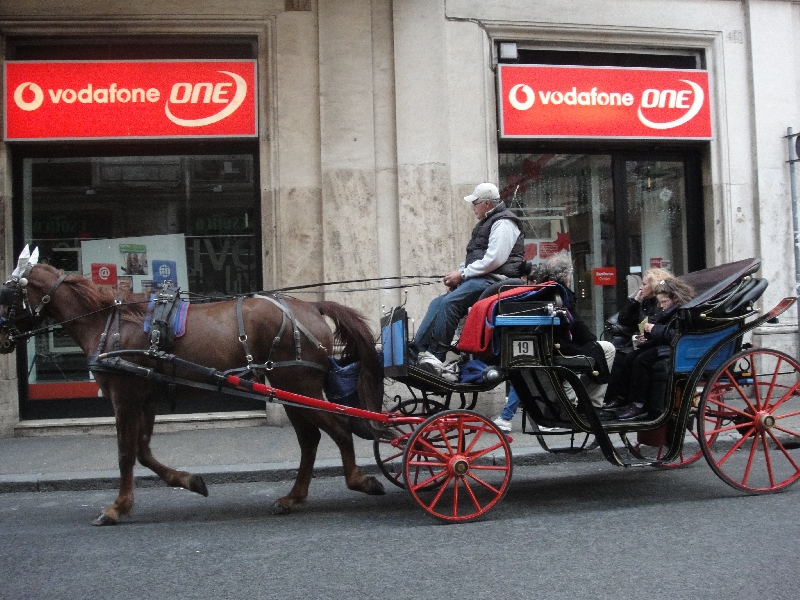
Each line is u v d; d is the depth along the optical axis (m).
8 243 9.19
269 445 8.17
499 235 6.24
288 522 5.55
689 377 5.95
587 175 10.52
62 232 9.55
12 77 9.12
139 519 5.75
